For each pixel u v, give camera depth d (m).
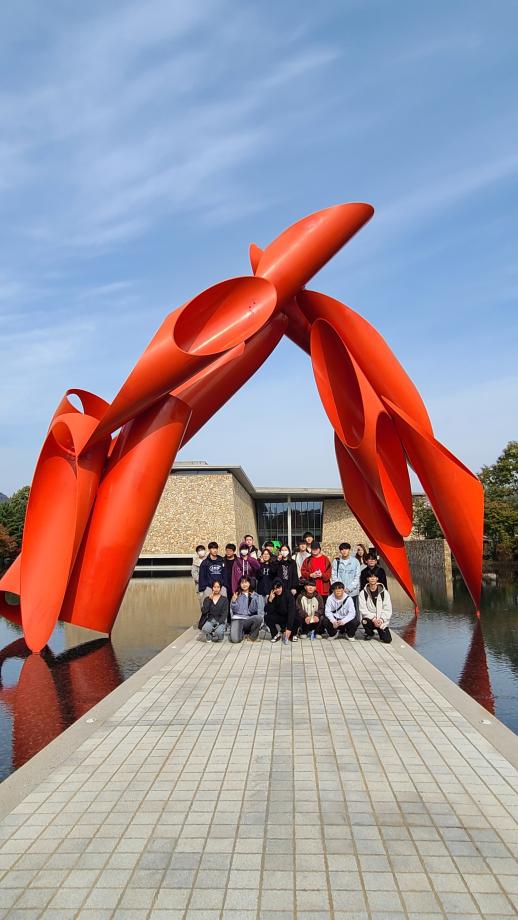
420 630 11.10
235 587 9.76
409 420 10.48
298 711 5.66
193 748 4.74
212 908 2.73
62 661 9.09
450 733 5.02
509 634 10.60
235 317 9.31
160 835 3.38
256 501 51.22
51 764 4.43
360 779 4.11
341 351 10.24
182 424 10.03
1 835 3.42
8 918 2.69
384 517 11.90
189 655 8.30
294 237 9.73
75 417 9.62
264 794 3.89
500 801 3.76
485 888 2.85
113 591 9.90
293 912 2.70
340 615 9.16
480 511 10.72
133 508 9.74
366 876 2.96
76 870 3.05
